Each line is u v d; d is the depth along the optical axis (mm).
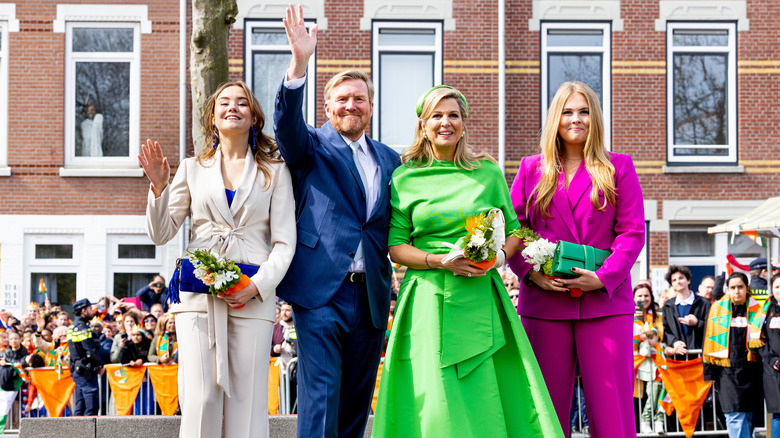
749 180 16359
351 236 4703
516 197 4965
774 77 16516
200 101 8086
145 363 9812
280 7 16219
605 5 16391
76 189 16094
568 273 4535
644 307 9562
